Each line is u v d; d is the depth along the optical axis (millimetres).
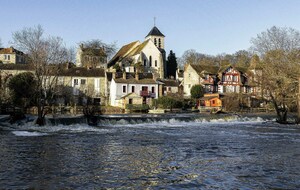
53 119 39000
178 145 23969
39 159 18016
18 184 13172
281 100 51312
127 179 14188
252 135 30891
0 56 95375
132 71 89375
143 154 20094
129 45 109625
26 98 52188
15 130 33062
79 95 71625
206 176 14844
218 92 86938
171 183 13688
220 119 49812
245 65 112188
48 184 13258
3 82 55844
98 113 56844
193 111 68250
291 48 54031
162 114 60094
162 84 77750
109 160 18094
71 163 17141
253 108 71375
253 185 13531
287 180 14281
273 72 51844
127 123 42750
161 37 110188
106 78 75000
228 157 19312
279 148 22828
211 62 129875
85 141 25625
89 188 12828
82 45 98625
